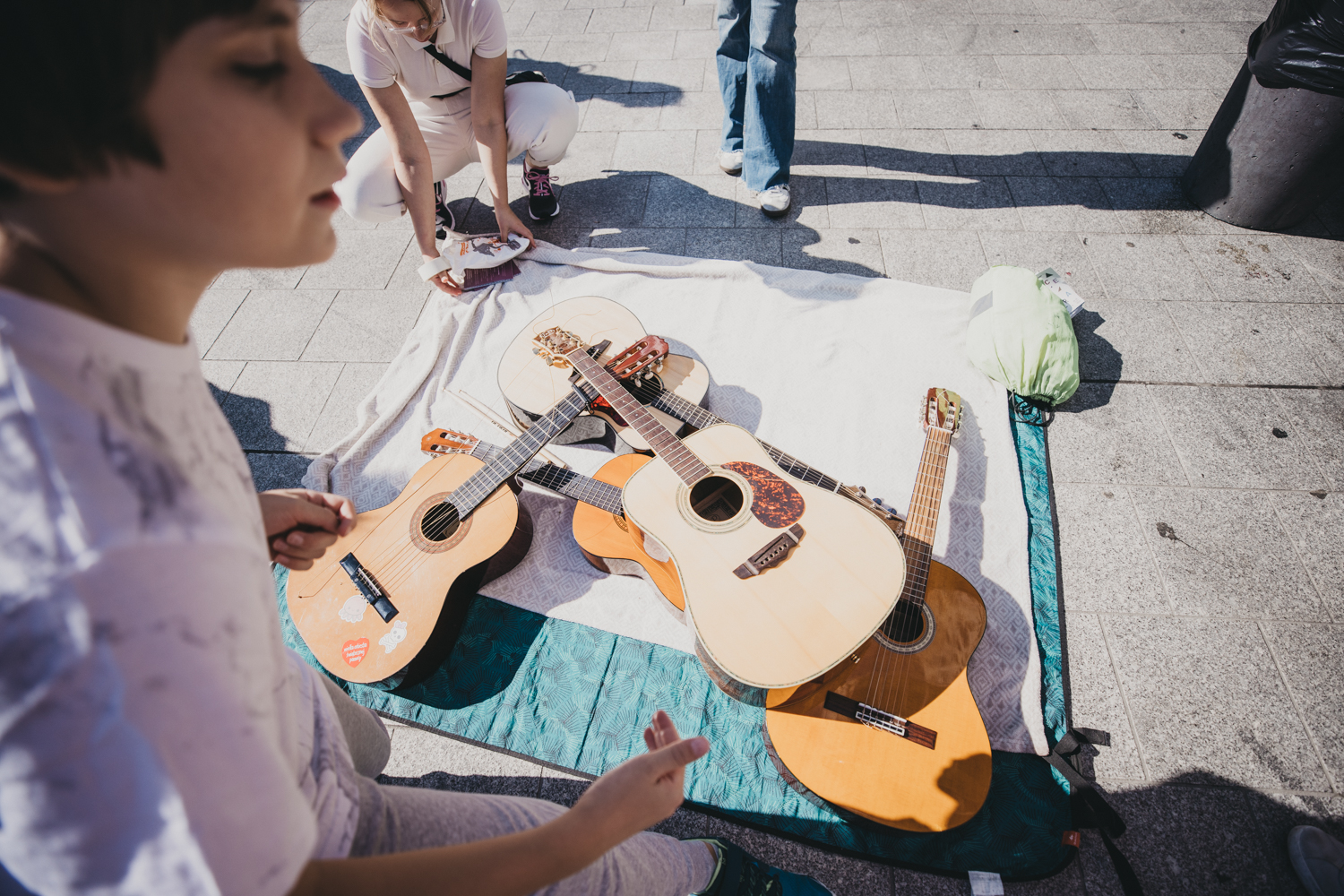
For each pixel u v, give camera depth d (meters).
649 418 2.29
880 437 2.70
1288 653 2.15
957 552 2.39
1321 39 2.75
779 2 2.94
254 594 0.50
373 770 1.44
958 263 3.38
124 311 0.49
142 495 0.42
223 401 3.08
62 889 0.43
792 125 3.45
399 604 2.12
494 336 3.18
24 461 0.38
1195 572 2.34
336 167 0.52
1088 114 4.11
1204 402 2.76
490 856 0.65
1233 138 3.22
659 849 1.29
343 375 3.13
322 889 0.55
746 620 1.72
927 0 5.13
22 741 0.38
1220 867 1.84
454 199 3.91
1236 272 3.20
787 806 1.94
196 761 0.41
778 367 2.96
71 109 0.36
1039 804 1.90
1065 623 2.26
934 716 1.81
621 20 5.20
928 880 1.83
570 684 2.20
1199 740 2.02
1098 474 2.59
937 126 4.13
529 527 2.46
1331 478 2.52
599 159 4.11
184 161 0.42
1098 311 3.10
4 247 0.44
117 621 0.38
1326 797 1.92
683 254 3.54
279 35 0.43
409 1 2.33
